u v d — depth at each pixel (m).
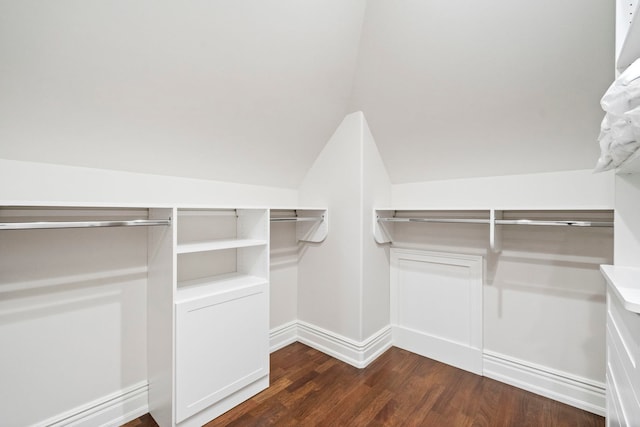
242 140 2.05
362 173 2.30
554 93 1.63
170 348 1.57
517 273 2.08
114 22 1.23
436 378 2.14
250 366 1.90
